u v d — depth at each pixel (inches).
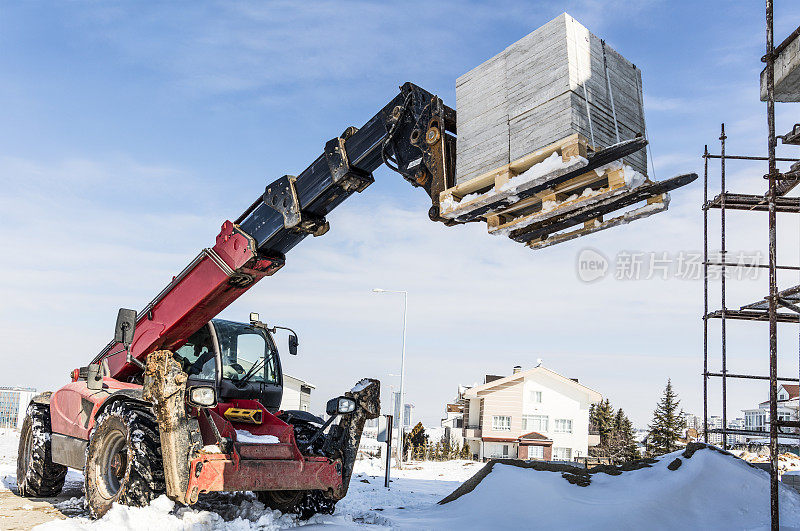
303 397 1486.2
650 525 246.7
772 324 229.0
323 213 240.1
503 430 1745.8
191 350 287.4
